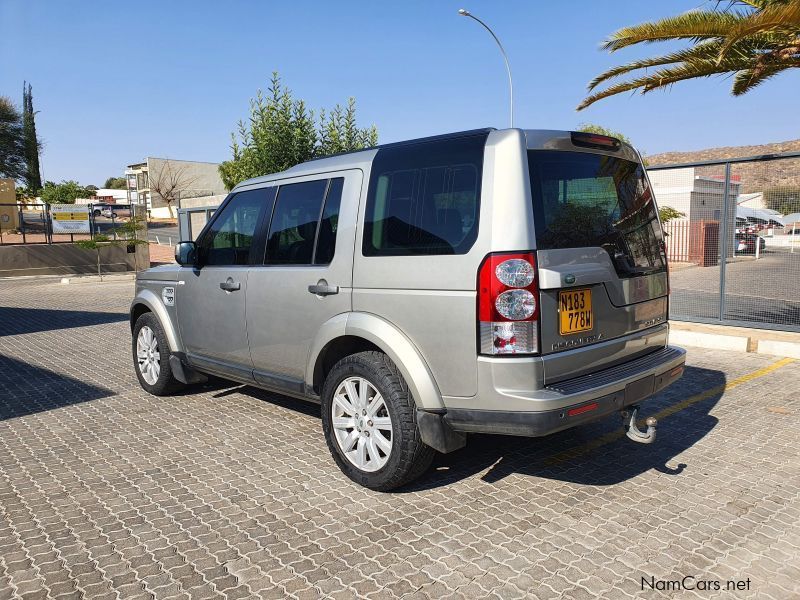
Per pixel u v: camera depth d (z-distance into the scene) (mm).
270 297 4367
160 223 65500
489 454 4309
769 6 6566
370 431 3707
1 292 17516
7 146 36219
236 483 3912
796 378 6223
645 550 3010
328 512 3486
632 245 3771
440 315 3312
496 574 2820
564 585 2725
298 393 4305
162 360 5695
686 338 8047
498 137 3291
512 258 3084
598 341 3432
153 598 2693
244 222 4781
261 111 17719
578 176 3494
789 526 3229
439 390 3369
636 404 3623
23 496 3756
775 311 8836
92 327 10781
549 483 3820
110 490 3830
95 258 24875
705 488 3705
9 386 6531
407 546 3090
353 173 3965
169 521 3406
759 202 9312
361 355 3721
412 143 3713
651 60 8391
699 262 10234
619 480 3846
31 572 2910
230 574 2867
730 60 7941
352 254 3803
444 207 3396
